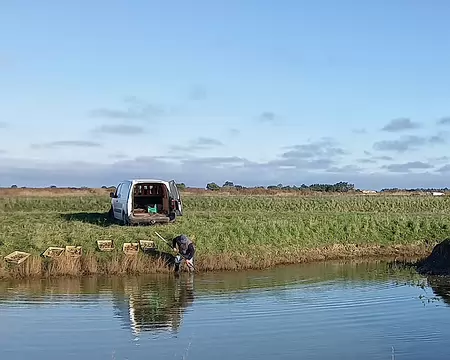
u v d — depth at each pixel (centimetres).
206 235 2322
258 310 1432
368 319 1344
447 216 3453
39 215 2948
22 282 1816
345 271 2164
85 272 1953
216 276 1986
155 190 2597
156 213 2528
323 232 2844
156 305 1485
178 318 1344
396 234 3009
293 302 1535
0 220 2591
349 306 1487
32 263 1903
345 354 1076
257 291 1702
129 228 2306
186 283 1828
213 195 5434
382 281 1919
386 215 3344
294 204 4697
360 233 2952
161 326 1268
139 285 1781
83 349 1094
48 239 2072
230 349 1099
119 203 2600
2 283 1795
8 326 1256
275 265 2311
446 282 1905
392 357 1061
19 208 3991
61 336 1181
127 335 1193
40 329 1234
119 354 1065
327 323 1302
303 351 1091
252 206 4450
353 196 5800
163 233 2247
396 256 2688
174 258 2075
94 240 2105
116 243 2105
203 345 1124
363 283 1870
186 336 1188
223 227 2441
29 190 5478
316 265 2345
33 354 1063
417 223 3125
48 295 1605
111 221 2664
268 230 2589
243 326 1271
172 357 1050
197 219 2677
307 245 2639
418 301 1559
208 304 1502
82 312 1396
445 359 1052
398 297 1622
